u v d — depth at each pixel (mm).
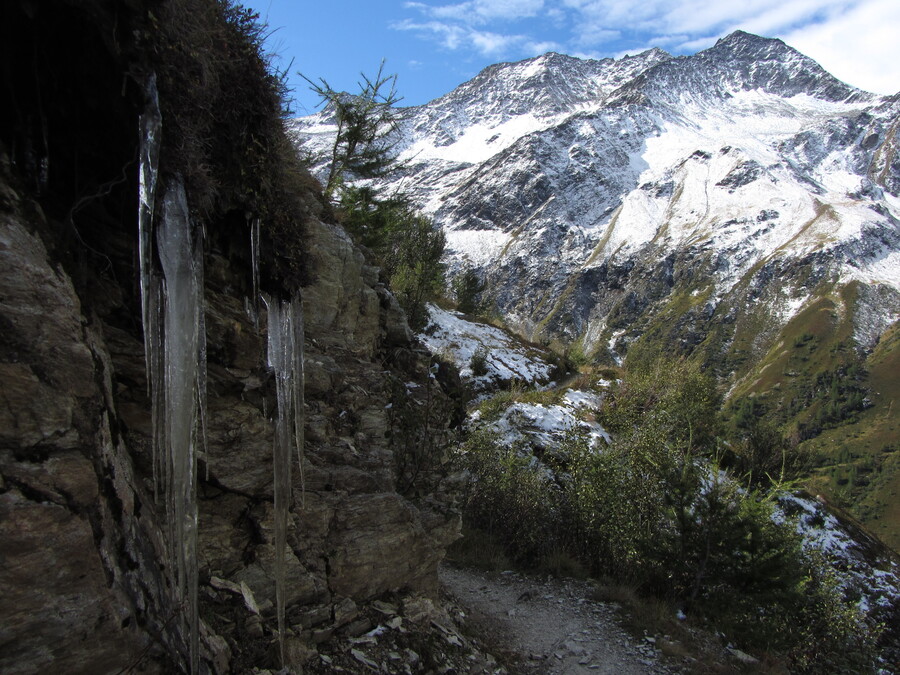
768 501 11547
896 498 118188
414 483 8805
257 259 5863
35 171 3771
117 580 3369
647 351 30422
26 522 2992
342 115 16328
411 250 29406
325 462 6883
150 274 4020
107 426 3604
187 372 4316
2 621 2848
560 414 21812
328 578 6023
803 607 12719
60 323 3395
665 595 11102
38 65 3725
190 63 4453
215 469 5238
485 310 40969
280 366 6234
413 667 5879
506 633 8492
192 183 4680
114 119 4070
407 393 9875
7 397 3068
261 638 4891
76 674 3070
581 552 12430
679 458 12477
